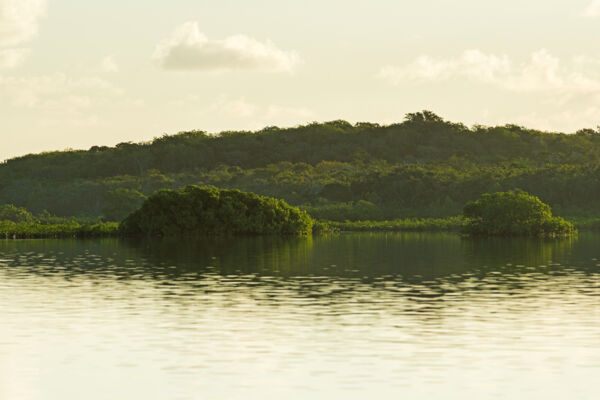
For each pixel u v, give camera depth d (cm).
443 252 9219
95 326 3984
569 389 2836
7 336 3731
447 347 3481
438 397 2750
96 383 2923
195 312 4419
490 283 5819
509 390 2827
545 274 6475
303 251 9512
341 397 2748
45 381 2955
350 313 4378
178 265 7444
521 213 13775
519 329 3888
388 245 10794
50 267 7238
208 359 3272
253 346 3506
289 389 2838
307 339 3653
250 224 14512
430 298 4978
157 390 2834
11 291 5347
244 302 4809
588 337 3691
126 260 8112
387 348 3462
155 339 3659
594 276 6309
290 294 5188
